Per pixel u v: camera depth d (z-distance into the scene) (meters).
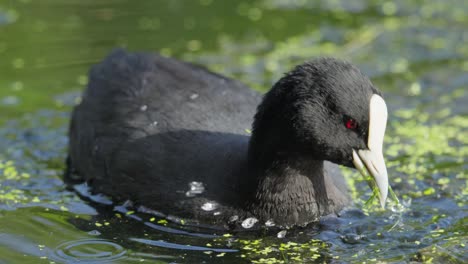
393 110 15.57
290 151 10.90
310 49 18.09
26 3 20.03
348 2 20.75
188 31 18.81
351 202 12.06
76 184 12.78
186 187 11.43
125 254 10.50
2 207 11.88
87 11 19.67
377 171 10.49
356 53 17.97
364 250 10.66
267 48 18.16
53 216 11.63
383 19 19.75
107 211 11.82
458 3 20.61
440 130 14.70
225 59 17.53
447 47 18.19
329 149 10.66
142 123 12.28
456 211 11.80
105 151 12.41
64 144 14.27
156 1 20.44
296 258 10.43
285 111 10.69
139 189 11.80
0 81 16.41
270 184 11.16
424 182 12.77
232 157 11.49
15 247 10.64
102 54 17.45
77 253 10.51
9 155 13.77
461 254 10.38
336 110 10.47
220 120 12.18
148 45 17.98
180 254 10.53
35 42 18.00
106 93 13.09
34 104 15.57
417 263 10.19
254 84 16.31
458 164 13.37
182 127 12.05
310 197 11.32
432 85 16.53
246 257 10.46
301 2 20.77
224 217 11.29
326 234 11.14
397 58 17.75
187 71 13.22
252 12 20.06
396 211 11.82
